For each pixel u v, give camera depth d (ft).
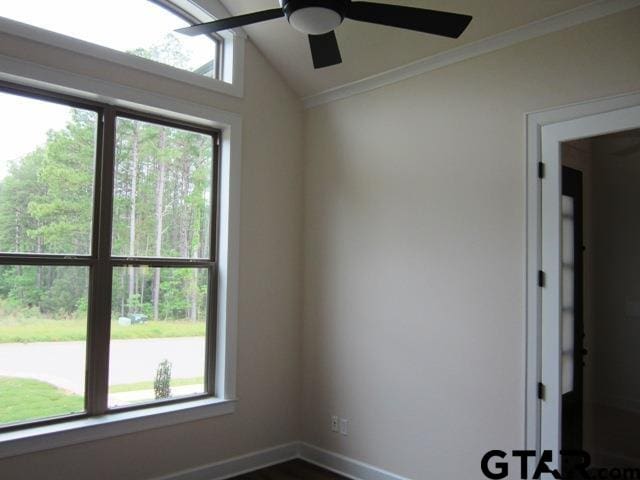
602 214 8.66
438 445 10.43
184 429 11.16
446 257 10.57
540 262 9.18
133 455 10.37
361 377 11.98
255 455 12.39
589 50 8.79
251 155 12.62
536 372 9.09
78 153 10.19
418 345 10.93
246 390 12.28
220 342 12.00
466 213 10.31
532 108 9.45
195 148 12.01
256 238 12.65
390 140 11.80
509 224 9.65
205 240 12.11
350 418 12.14
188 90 11.44
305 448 13.15
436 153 10.89
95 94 10.05
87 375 10.16
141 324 10.96
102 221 10.37
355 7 6.63
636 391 8.37
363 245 12.20
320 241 13.24
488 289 9.87
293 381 13.30
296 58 12.55
